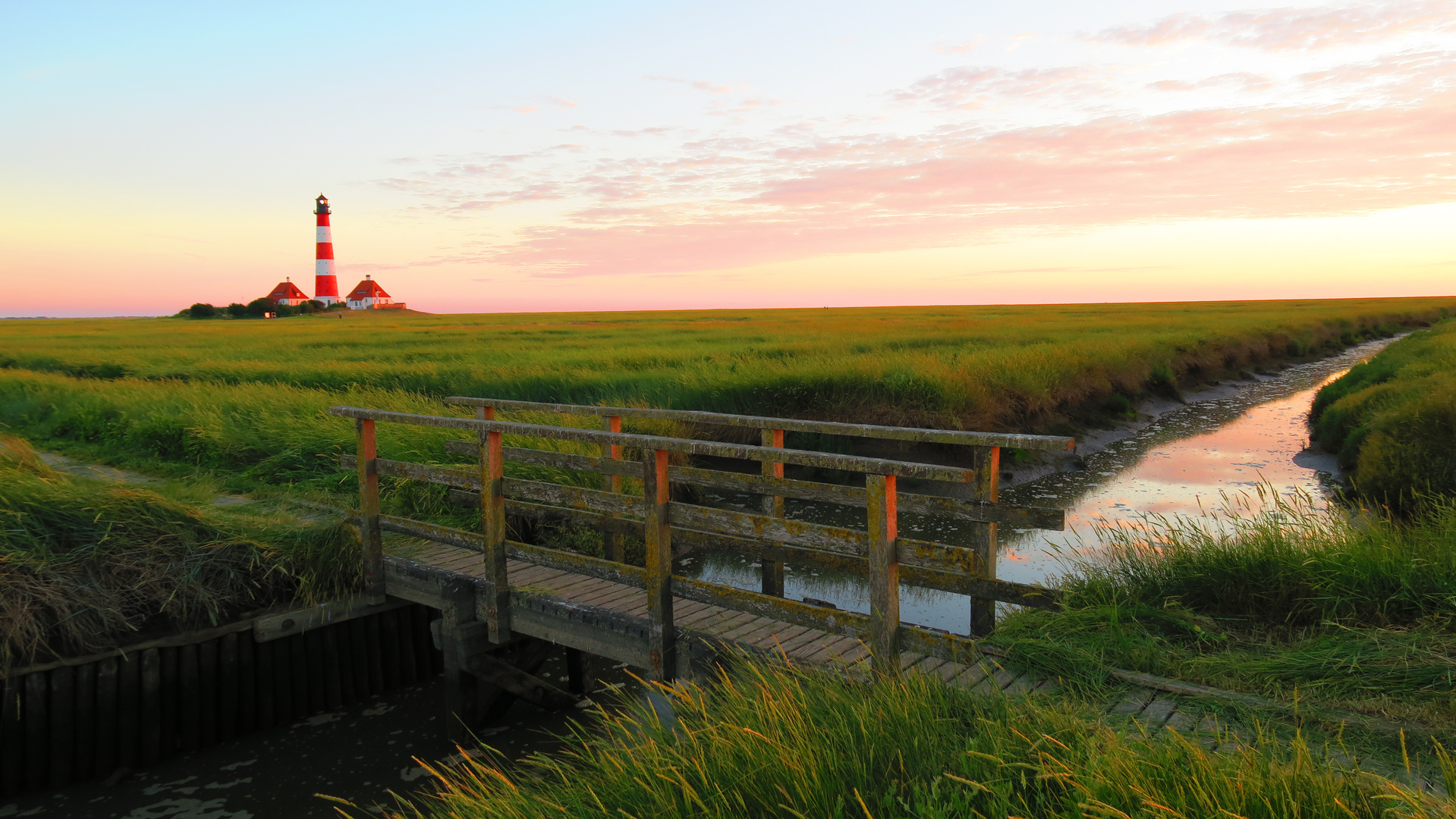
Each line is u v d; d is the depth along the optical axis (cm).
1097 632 448
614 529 527
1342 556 479
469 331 4791
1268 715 355
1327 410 1747
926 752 329
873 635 432
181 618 613
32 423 1509
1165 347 2658
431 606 654
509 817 374
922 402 1497
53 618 572
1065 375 1916
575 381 1747
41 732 561
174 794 566
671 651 513
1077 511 1190
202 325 7481
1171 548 547
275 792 570
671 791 329
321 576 676
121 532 639
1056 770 291
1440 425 1092
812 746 332
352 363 2317
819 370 1620
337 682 690
